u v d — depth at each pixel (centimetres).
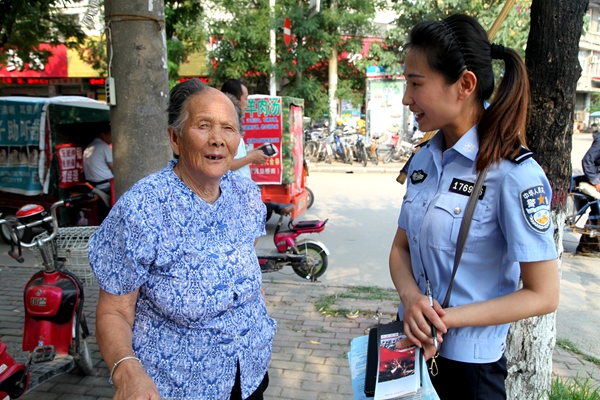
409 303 155
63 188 658
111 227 154
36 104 621
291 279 551
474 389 155
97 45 974
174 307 156
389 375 148
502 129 143
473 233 146
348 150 1526
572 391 295
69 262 341
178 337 160
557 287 142
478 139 149
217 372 164
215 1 1288
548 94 234
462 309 145
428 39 144
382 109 1628
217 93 166
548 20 226
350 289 506
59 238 345
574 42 228
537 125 238
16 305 457
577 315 450
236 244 171
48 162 636
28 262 592
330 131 1563
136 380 139
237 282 166
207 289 158
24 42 763
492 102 148
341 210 896
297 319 431
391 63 1521
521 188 140
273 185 732
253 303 178
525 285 145
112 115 350
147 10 333
